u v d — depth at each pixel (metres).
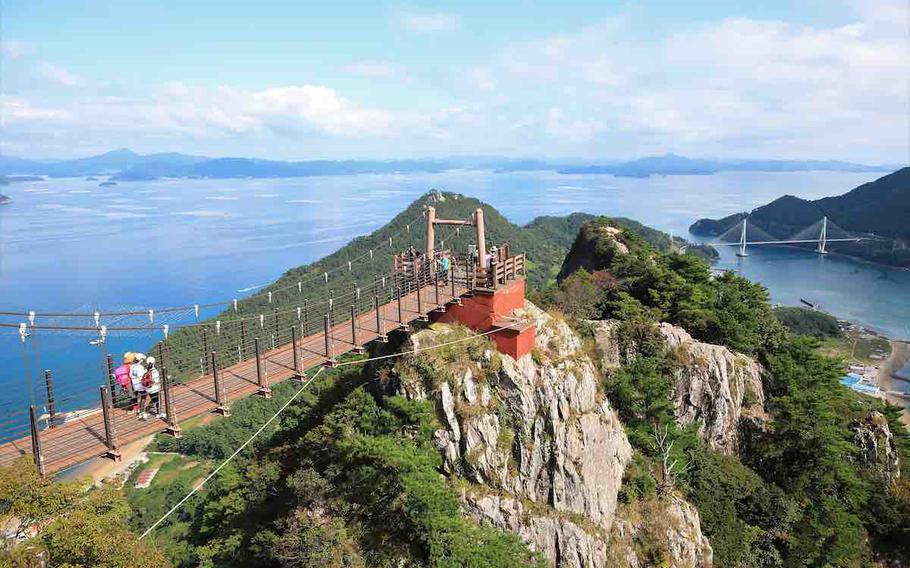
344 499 31.84
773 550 45.78
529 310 39.88
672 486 41.75
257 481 40.28
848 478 53.69
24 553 22.28
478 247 37.66
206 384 27.53
